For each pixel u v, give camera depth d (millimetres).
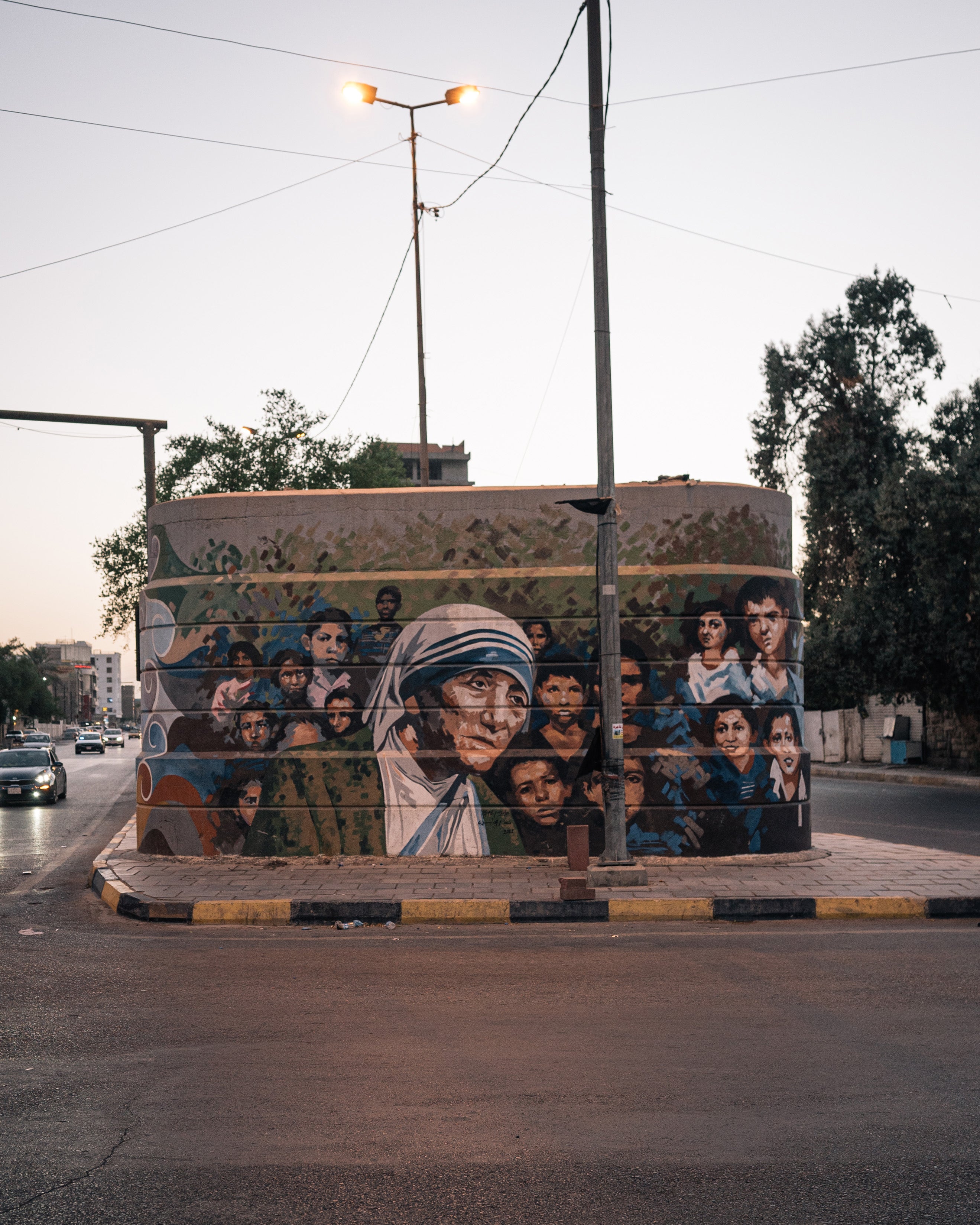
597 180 11648
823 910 10086
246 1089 5320
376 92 20375
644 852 12602
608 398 11562
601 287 11602
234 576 13234
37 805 26234
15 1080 5492
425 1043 6082
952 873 11617
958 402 31656
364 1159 4473
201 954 8617
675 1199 4098
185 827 13117
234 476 44969
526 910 10070
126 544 44375
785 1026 6383
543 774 12742
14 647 125438
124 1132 4777
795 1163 4410
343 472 46219
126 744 116188
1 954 8688
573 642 12820
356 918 10078
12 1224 3930
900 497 29297
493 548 13000
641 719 12695
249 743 13055
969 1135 4699
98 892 11922
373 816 12844
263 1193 4168
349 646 13016
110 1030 6398
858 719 36906
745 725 12727
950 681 29828
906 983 7445
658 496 12867
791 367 35312
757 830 12672
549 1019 6578
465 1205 4051
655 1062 5719
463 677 12875
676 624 12734
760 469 36188
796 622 13219
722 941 9023
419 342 31031
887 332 34938
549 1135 4715
